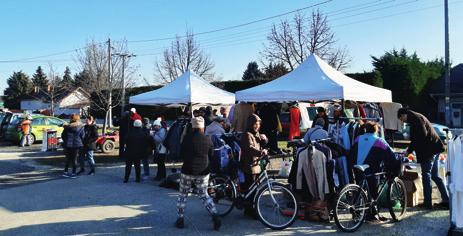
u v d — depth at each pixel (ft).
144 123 35.63
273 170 36.37
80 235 21.07
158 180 35.81
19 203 27.76
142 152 35.01
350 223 21.81
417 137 24.86
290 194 22.15
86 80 116.67
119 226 22.47
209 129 31.89
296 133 43.75
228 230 21.61
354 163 22.85
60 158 51.72
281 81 35.17
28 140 68.54
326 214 22.61
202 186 21.76
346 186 21.62
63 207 26.63
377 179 22.93
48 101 184.34
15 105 255.09
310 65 35.29
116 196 29.66
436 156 25.43
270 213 22.20
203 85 44.04
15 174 40.01
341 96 30.22
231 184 23.91
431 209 25.22
